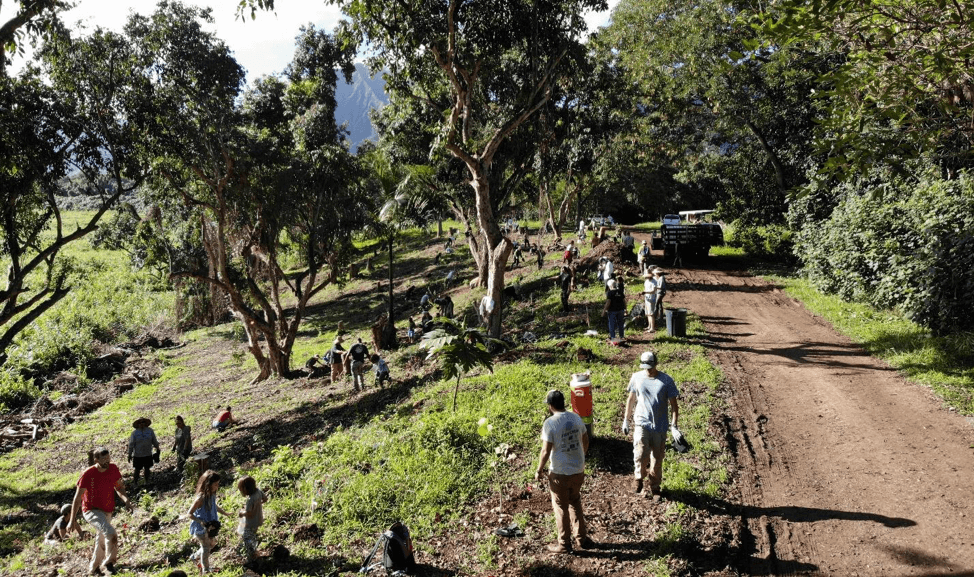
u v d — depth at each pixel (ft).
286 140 86.74
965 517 21.75
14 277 55.47
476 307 87.45
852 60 29.40
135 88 62.08
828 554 20.66
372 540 24.76
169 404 75.36
